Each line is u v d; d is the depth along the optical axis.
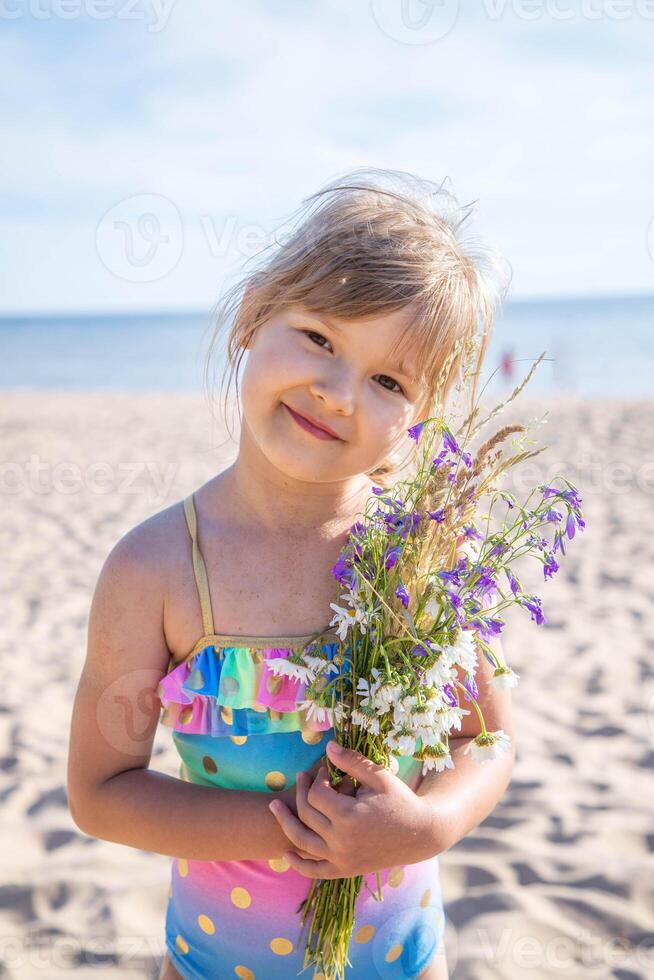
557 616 3.38
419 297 0.90
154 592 0.95
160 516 0.97
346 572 0.92
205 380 1.00
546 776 2.16
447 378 0.93
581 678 2.76
